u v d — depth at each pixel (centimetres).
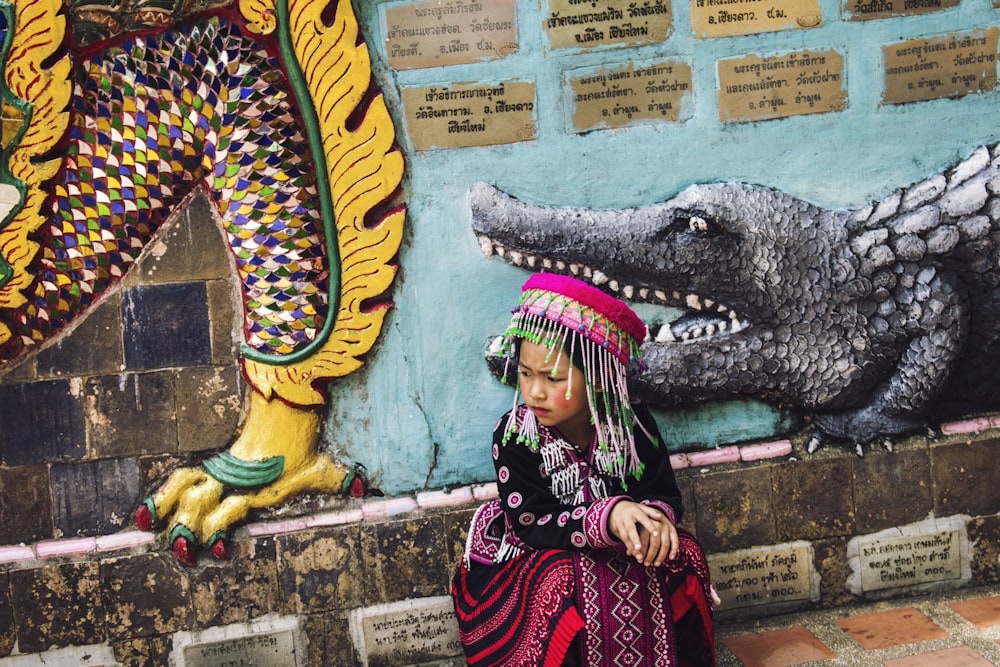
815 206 239
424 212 233
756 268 238
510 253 235
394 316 235
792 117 237
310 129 223
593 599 186
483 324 237
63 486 229
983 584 254
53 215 221
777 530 246
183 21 219
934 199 239
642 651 187
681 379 240
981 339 244
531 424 200
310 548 235
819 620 244
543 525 196
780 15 234
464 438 239
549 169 234
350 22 222
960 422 249
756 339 240
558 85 232
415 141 231
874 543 249
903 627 237
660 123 235
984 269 240
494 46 230
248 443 232
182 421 231
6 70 212
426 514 238
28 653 230
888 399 244
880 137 239
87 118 220
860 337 240
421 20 228
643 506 191
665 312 241
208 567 232
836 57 236
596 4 230
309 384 231
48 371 227
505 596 200
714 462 244
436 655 240
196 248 229
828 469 246
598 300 189
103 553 230
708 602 201
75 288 225
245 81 222
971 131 241
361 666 239
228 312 231
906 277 239
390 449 238
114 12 214
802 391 242
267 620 236
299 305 229
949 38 238
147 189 225
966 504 251
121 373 229
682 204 236
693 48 233
